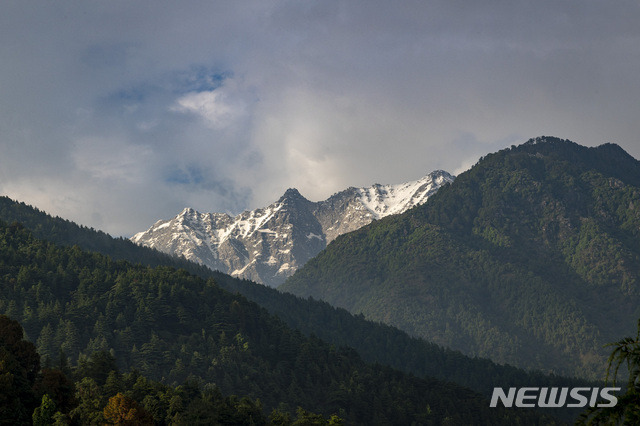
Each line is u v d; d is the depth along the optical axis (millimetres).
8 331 159000
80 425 140000
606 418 32781
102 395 165000
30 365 158875
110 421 139000
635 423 31750
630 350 33438
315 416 190125
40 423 130500
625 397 32875
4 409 127812
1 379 132875
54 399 145125
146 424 142750
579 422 33625
